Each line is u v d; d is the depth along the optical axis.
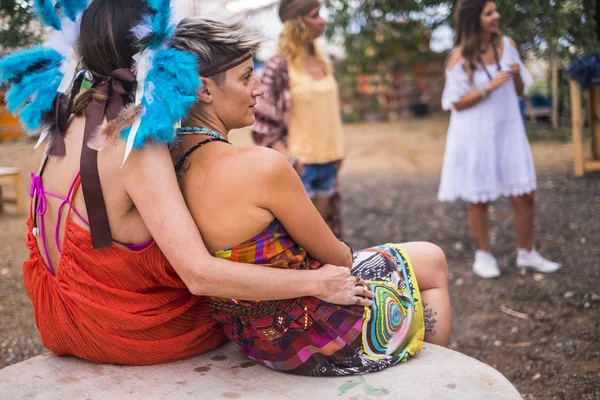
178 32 1.62
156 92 1.50
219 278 1.51
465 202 6.18
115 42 1.59
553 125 8.93
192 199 1.61
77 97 1.64
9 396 1.64
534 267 4.09
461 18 3.80
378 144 11.02
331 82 3.84
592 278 3.87
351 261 1.83
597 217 5.12
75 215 1.64
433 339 1.98
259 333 1.74
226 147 1.61
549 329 3.25
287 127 3.70
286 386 1.68
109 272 1.68
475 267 4.11
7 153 3.53
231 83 1.64
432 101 15.74
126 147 1.51
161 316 1.74
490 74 3.77
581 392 2.62
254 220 1.57
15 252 3.84
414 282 1.91
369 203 6.39
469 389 1.62
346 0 5.23
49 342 1.82
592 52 3.80
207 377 1.74
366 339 1.74
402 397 1.59
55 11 1.70
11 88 1.72
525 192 3.87
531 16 3.68
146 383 1.71
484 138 3.84
